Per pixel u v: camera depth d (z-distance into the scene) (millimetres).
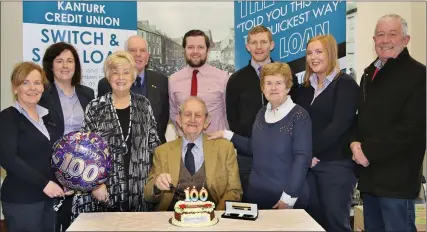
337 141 2770
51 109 2926
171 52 3891
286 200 2379
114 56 2629
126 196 2586
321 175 2814
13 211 2627
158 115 3455
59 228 2826
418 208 3238
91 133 2234
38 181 2502
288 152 2449
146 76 3504
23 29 3568
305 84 2904
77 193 2553
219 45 3889
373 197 2770
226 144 2561
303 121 2436
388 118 2539
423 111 2482
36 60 3602
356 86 2768
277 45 3779
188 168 2494
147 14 3854
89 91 3209
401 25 2553
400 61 2553
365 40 3967
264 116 2592
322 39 2756
